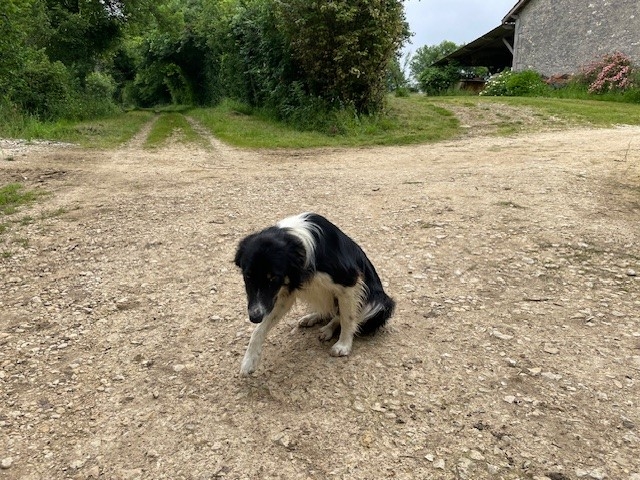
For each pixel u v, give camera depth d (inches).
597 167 375.9
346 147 573.3
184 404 130.6
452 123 704.4
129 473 108.7
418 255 224.1
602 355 147.3
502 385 134.4
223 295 191.8
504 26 1248.8
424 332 161.9
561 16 1098.1
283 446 115.0
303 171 419.5
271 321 142.5
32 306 186.4
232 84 1060.5
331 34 676.7
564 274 201.5
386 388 134.3
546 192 308.7
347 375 140.1
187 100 1658.5
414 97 1048.8
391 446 114.1
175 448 115.6
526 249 225.6
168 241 249.1
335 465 109.3
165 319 175.5
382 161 468.4
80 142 631.2
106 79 1620.3
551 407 125.4
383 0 666.2
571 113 726.5
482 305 179.0
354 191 334.0
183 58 1555.1
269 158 503.5
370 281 154.6
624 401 127.1
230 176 399.9
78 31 1106.7
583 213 270.2
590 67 1020.5
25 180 391.2
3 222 282.8
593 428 118.0
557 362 144.1
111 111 1159.0
